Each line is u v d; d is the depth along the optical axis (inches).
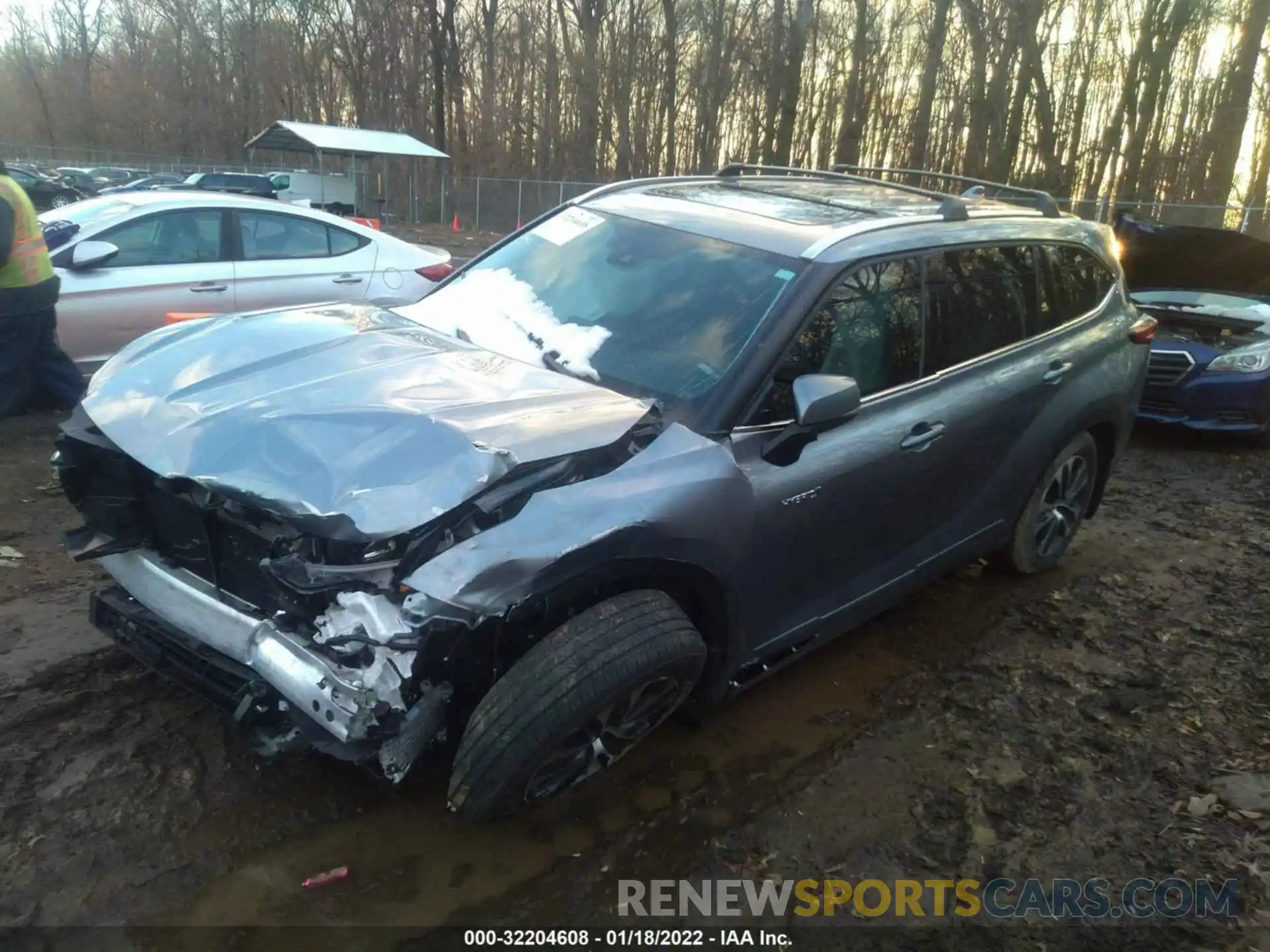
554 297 151.3
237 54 2308.1
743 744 142.6
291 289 301.7
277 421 112.4
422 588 96.7
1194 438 349.1
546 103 1711.4
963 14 959.6
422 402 115.4
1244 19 768.9
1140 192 1077.1
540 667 106.5
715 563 121.2
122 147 2482.8
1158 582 211.8
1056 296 188.5
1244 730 154.3
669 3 1507.1
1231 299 358.0
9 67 2691.9
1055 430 182.5
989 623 187.0
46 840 111.9
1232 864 124.0
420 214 1562.5
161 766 125.6
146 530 126.0
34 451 241.6
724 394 128.2
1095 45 1353.3
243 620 108.1
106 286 268.7
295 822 118.6
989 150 1179.3
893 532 154.5
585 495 108.7
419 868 113.6
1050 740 148.9
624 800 128.1
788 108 866.8
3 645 149.9
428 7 1594.5
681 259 148.8
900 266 152.3
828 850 122.6
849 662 168.9
